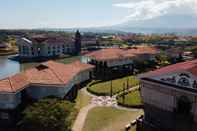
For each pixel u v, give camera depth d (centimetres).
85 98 6275
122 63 9769
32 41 16412
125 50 11312
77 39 17975
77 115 5088
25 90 4956
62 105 4306
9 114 4591
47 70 5553
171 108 4175
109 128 4519
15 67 13400
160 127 4334
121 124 4688
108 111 5341
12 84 4644
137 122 4509
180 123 4072
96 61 9288
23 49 16475
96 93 6619
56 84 4950
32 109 4253
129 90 6875
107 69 9081
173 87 4056
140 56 10731
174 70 4062
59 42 17200
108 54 9631
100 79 8362
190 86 3862
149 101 4531
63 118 4169
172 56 12362
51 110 4144
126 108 5525
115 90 6894
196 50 15050
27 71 5556
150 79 4428
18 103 4750
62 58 15862
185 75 3906
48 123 4031
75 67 7444
